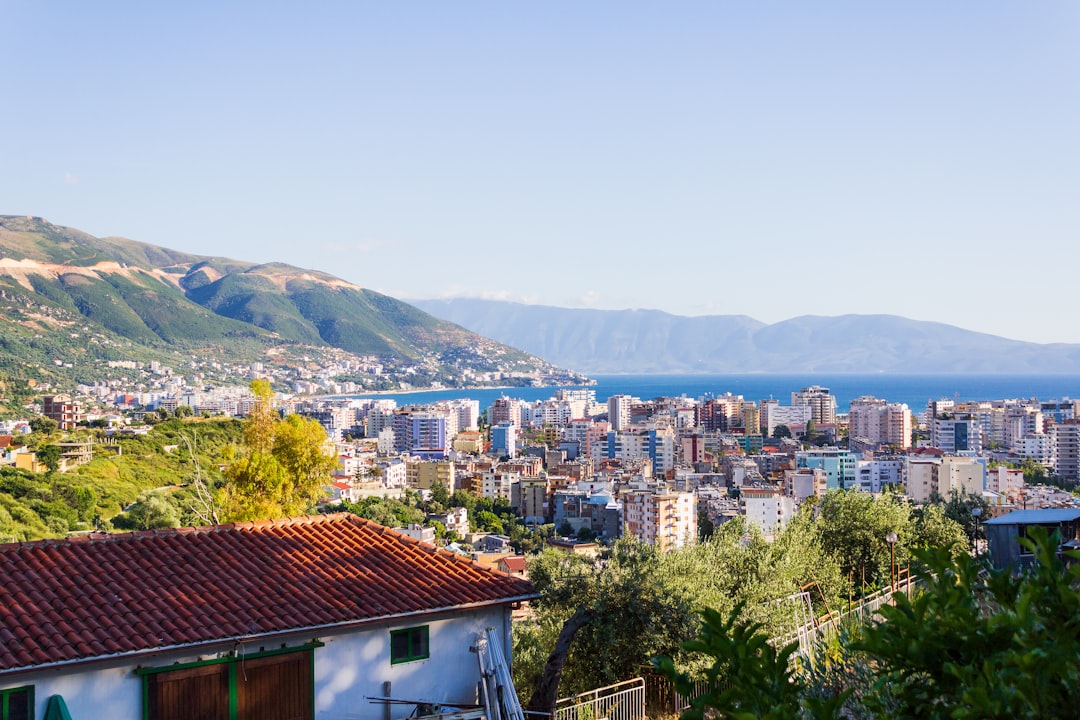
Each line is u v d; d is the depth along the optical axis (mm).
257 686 16688
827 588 31141
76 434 165875
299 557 19516
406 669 18250
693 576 27156
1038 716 4664
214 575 18078
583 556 27062
